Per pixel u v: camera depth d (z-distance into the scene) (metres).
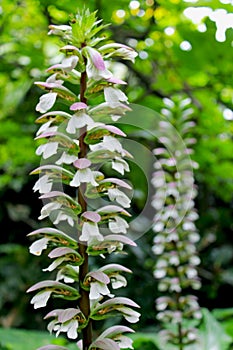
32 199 8.09
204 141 5.43
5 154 5.88
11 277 7.70
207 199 7.98
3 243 8.22
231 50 4.51
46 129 1.94
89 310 1.90
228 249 7.96
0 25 4.86
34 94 5.59
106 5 4.26
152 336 5.02
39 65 4.86
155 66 5.24
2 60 5.09
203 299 7.89
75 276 1.93
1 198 8.05
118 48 1.98
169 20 4.57
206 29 4.42
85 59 1.92
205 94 5.26
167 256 4.15
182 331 4.06
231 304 7.85
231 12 4.28
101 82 1.90
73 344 4.55
